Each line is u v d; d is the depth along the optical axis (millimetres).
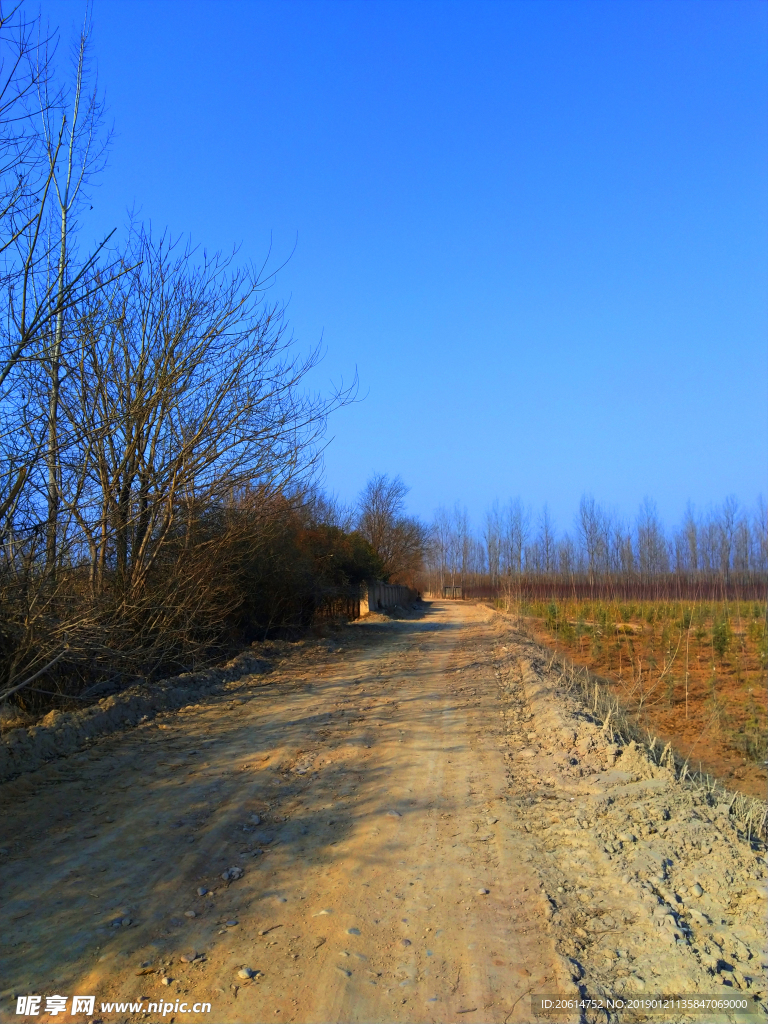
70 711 9359
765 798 8156
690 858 5016
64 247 9859
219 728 9461
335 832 5738
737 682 15523
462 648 20578
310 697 11891
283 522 17859
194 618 13812
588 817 5887
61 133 7684
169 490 12836
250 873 4930
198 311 12891
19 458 7434
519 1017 3307
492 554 58938
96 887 4652
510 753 8242
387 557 51656
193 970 3689
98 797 6523
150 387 12359
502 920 4242
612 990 3539
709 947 3893
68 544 8578
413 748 8453
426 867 5023
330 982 3576
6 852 5211
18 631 7793
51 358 7410
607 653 20234
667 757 7746
